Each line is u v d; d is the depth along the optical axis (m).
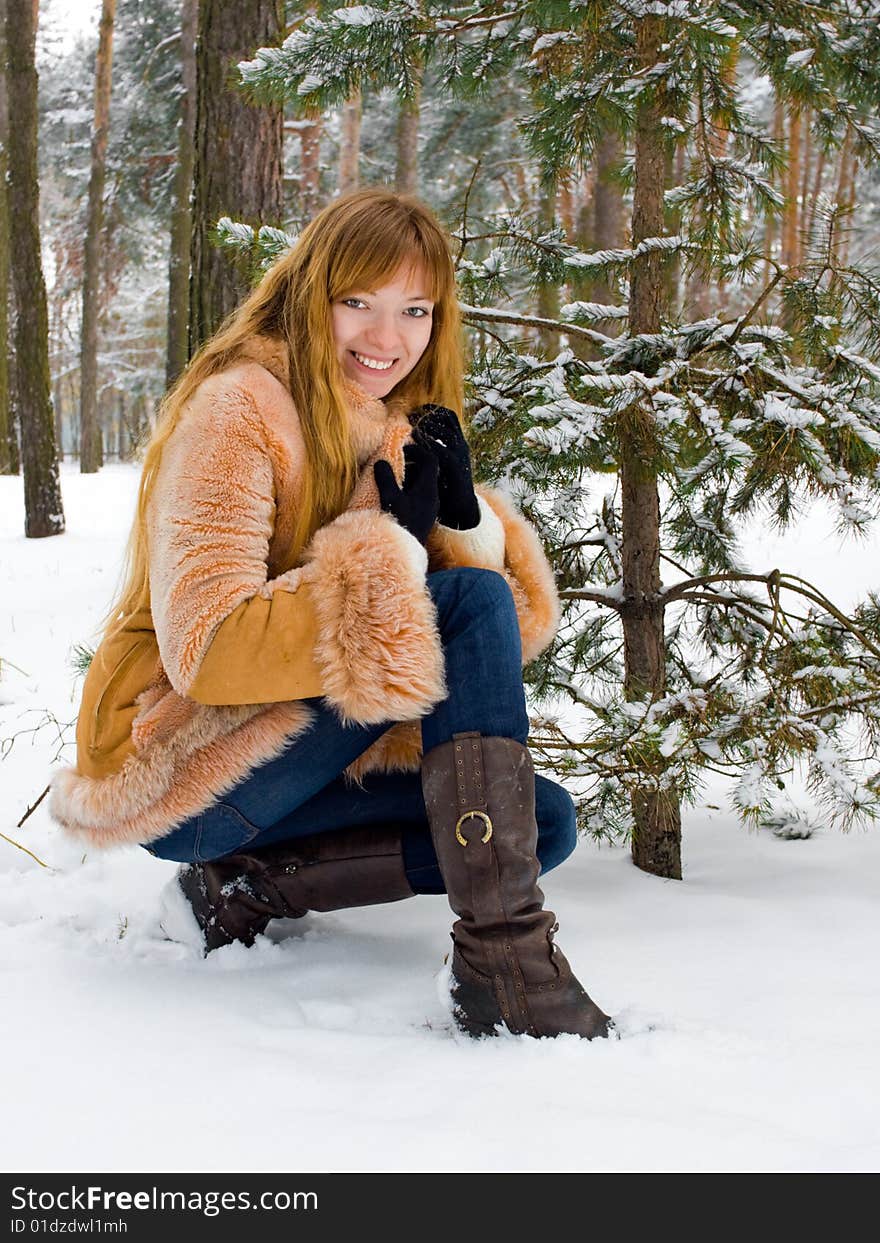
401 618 1.54
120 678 1.73
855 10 2.73
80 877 2.39
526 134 3.04
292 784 1.72
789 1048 1.50
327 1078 1.38
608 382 2.28
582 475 2.50
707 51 2.41
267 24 4.77
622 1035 1.53
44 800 2.99
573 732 3.22
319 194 16.44
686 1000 1.70
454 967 1.60
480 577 1.65
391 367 1.88
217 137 4.77
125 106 21.17
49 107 24.52
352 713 1.57
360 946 1.96
